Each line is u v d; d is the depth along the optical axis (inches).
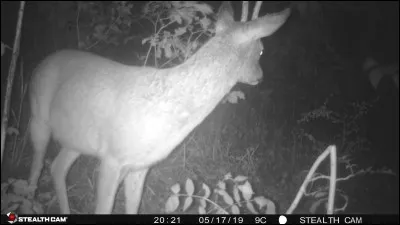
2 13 107.2
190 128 49.8
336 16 119.3
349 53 119.8
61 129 55.1
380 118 107.7
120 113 49.6
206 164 80.9
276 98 112.5
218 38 49.5
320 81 115.5
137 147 49.0
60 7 95.4
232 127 96.0
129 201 53.7
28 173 71.5
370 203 73.2
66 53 58.4
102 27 83.4
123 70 52.9
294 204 51.9
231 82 50.2
